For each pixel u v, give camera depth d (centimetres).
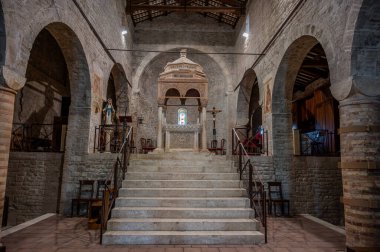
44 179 932
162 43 1731
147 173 786
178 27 1750
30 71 1173
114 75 1494
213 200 675
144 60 1712
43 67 1277
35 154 941
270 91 1057
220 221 607
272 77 1045
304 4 798
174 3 1695
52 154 945
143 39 1730
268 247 554
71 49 884
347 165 559
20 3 552
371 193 527
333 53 631
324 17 681
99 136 1032
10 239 592
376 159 530
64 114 1470
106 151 1068
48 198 925
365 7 540
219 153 1725
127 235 561
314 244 580
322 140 1424
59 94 1441
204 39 1750
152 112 1866
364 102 549
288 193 957
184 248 539
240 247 551
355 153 546
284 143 1002
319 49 1134
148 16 1712
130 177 784
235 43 1723
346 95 565
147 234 565
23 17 563
